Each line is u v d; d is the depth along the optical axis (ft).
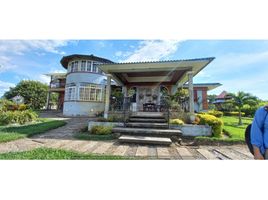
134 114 28.55
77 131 25.05
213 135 20.92
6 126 28.60
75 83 49.88
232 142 18.12
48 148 15.14
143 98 44.62
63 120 36.22
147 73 34.68
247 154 14.46
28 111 37.01
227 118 53.78
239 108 39.58
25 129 24.26
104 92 53.36
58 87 75.05
